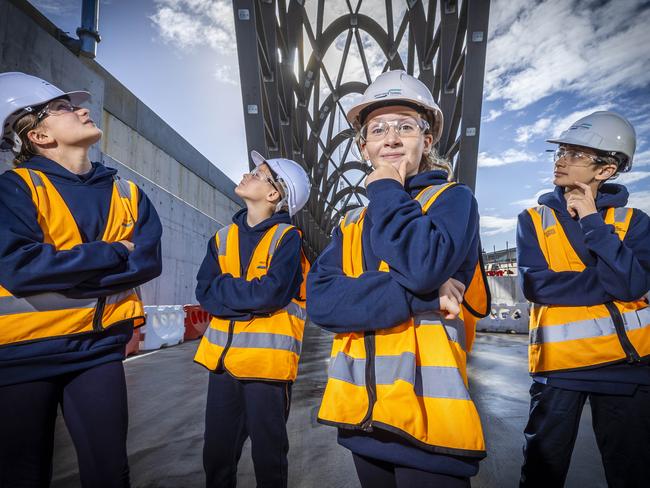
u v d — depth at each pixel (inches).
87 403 54.7
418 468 36.3
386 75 47.9
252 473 99.4
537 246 72.1
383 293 38.6
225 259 83.1
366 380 39.6
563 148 72.0
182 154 618.8
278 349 71.5
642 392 61.0
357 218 49.6
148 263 64.1
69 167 64.5
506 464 103.6
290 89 609.3
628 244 66.1
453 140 555.8
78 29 365.1
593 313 64.8
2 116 58.6
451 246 36.5
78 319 55.4
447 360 38.3
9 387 50.2
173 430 132.0
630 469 60.8
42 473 51.6
